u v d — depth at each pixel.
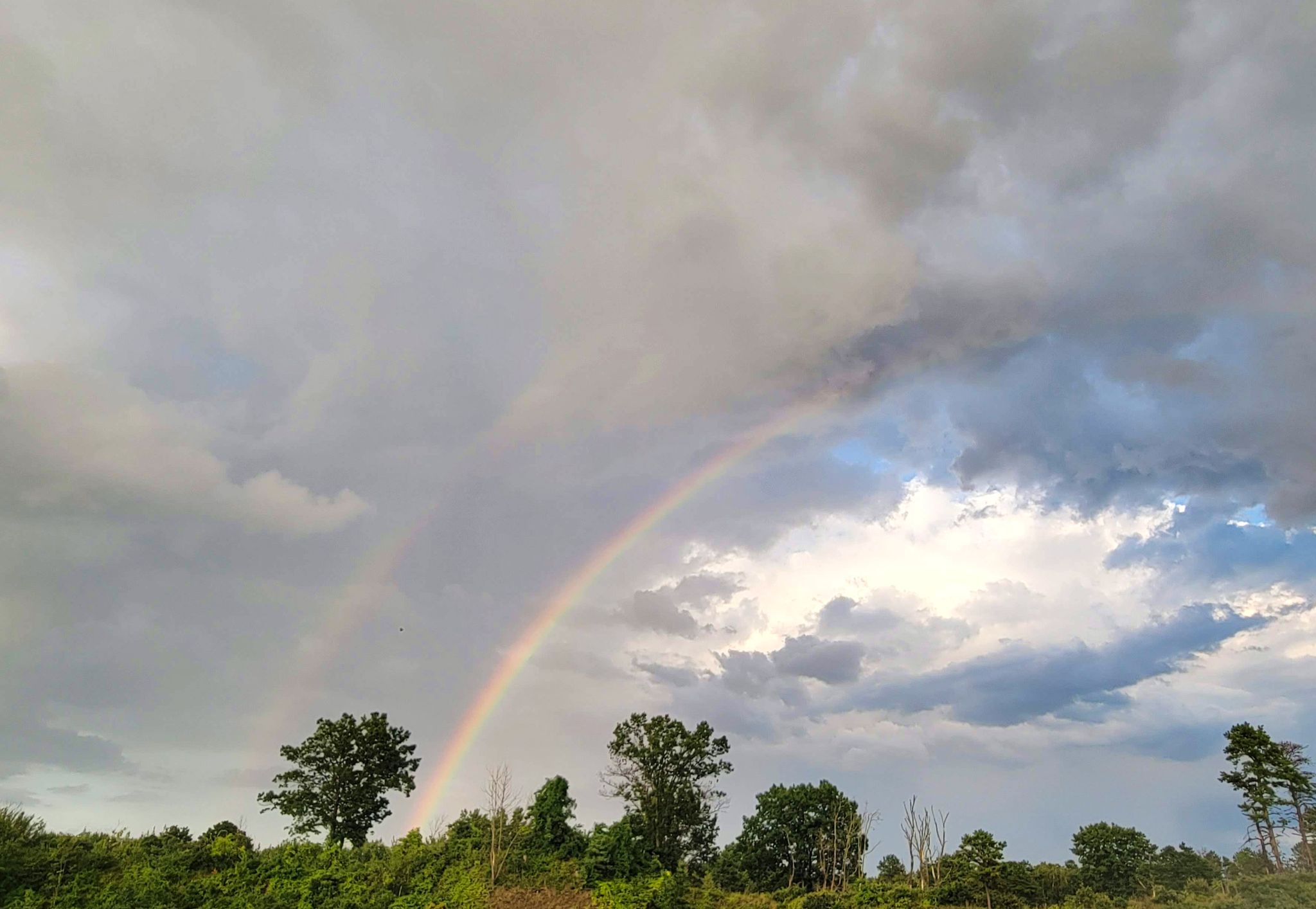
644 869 49.56
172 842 44.91
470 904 41.66
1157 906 53.94
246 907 38.34
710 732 67.38
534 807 51.75
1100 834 69.75
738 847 77.44
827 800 77.25
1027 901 60.81
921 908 51.06
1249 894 52.00
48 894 36.47
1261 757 65.19
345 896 40.75
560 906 42.59
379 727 60.50
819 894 51.75
